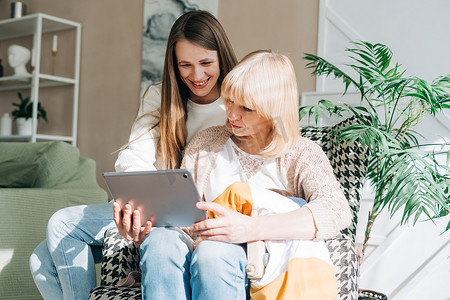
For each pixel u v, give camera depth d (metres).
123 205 1.28
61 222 1.59
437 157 2.51
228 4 3.38
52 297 1.67
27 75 4.02
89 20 4.15
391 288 2.56
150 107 1.79
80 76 4.18
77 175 2.72
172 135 1.67
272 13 3.18
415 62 2.65
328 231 1.25
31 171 2.52
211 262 1.13
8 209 2.26
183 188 1.20
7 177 2.48
